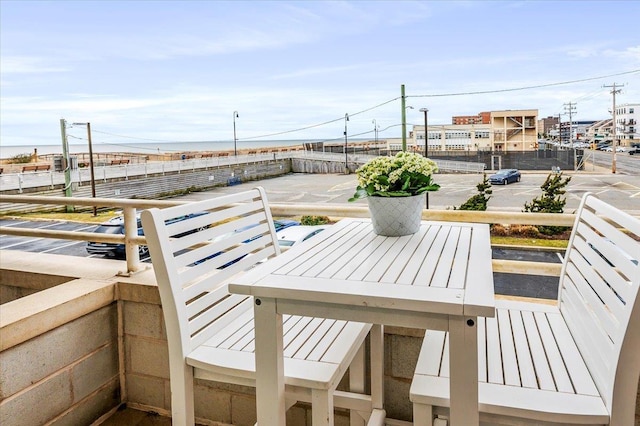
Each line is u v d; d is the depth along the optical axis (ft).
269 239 6.15
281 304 3.72
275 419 3.84
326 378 3.83
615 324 3.43
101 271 7.39
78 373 6.27
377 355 5.13
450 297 3.31
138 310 6.77
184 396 4.46
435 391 3.65
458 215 6.41
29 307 5.76
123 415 6.79
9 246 13.15
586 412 3.33
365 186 5.40
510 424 3.44
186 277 4.65
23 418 5.52
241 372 4.19
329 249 4.81
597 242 4.17
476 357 3.28
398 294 3.39
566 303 4.83
